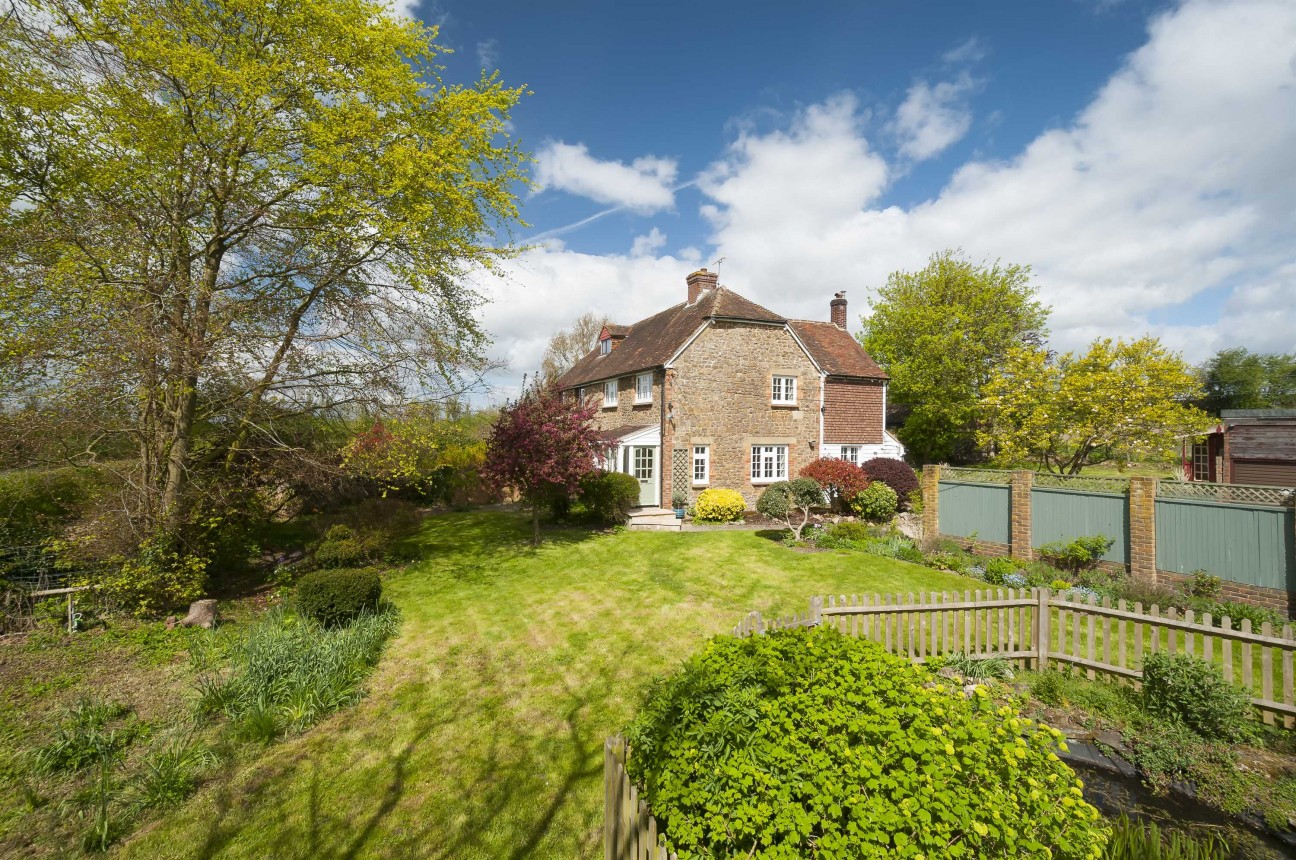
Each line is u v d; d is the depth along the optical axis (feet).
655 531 55.77
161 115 30.27
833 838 8.11
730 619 30.73
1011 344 97.04
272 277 37.65
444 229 42.93
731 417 69.41
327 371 37.65
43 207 30.53
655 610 32.32
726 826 8.59
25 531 32.24
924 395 100.07
